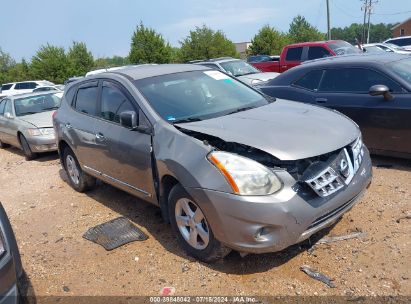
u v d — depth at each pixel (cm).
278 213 297
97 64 4484
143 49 3800
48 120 884
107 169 473
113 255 391
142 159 396
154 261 371
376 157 589
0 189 682
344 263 335
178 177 340
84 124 502
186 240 362
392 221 393
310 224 310
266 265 344
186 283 334
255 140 324
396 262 329
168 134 369
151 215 471
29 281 365
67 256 402
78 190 584
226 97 447
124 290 337
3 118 995
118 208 506
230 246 318
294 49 1454
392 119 529
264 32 4288
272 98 476
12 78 4850
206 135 350
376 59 581
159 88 434
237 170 306
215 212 314
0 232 279
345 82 589
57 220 496
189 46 4053
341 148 338
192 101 424
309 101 623
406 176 506
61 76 4019
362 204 435
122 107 440
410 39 2375
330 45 1376
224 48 4038
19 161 913
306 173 314
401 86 529
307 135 333
